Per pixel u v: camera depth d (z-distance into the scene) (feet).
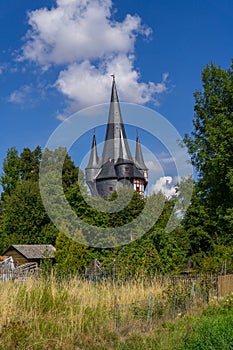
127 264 49.67
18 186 130.52
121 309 33.50
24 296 31.68
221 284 47.55
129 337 28.32
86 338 27.35
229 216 78.23
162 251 52.65
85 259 64.13
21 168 153.38
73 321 29.50
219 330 25.53
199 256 72.64
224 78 87.04
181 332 28.60
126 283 43.34
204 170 86.63
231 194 81.56
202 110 88.58
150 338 27.89
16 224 124.77
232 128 77.87
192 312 37.22
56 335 27.43
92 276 45.65
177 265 54.75
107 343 27.22
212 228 89.66
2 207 150.61
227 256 60.70
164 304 36.63
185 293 40.42
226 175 78.13
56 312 31.01
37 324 28.09
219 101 86.02
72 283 38.11
